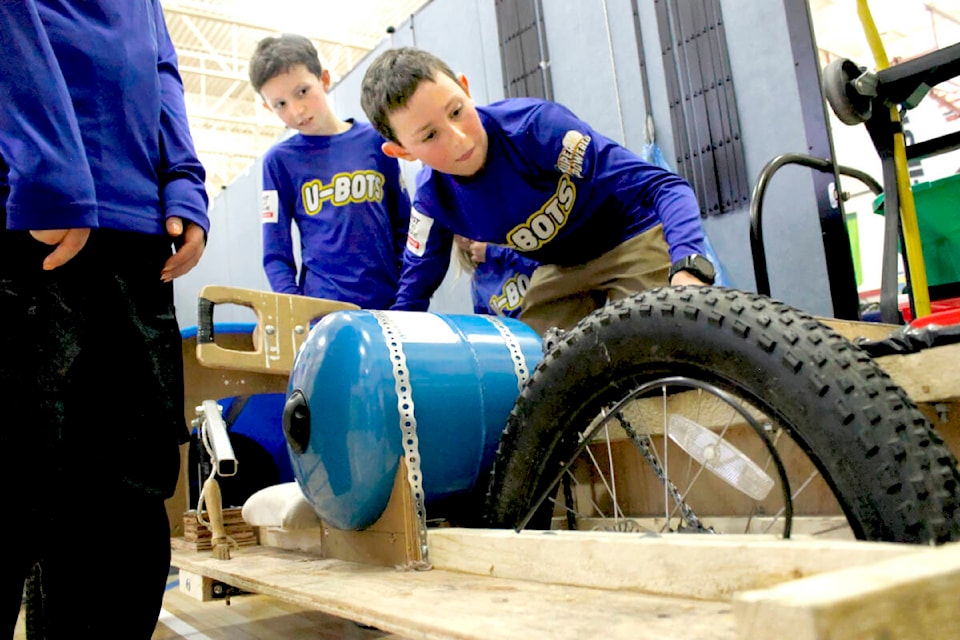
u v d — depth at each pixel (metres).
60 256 0.84
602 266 1.53
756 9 2.17
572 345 0.87
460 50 3.10
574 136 1.40
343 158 2.20
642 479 1.05
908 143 1.87
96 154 0.93
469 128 1.35
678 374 0.78
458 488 1.00
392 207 2.29
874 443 0.61
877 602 0.32
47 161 0.80
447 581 0.80
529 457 0.91
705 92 2.28
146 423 0.94
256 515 1.35
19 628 1.74
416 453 0.94
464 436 0.99
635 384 0.84
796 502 0.86
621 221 1.52
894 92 1.22
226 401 1.92
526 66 2.82
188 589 1.44
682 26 2.34
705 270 1.07
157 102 1.03
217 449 1.39
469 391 1.00
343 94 3.84
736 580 0.56
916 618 0.33
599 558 0.68
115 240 0.94
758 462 0.88
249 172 4.58
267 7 5.75
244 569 1.12
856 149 2.24
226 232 4.84
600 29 2.57
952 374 0.71
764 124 2.15
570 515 1.07
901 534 0.58
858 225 2.38
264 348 1.51
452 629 0.57
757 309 0.72
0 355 0.82
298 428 1.01
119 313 0.94
